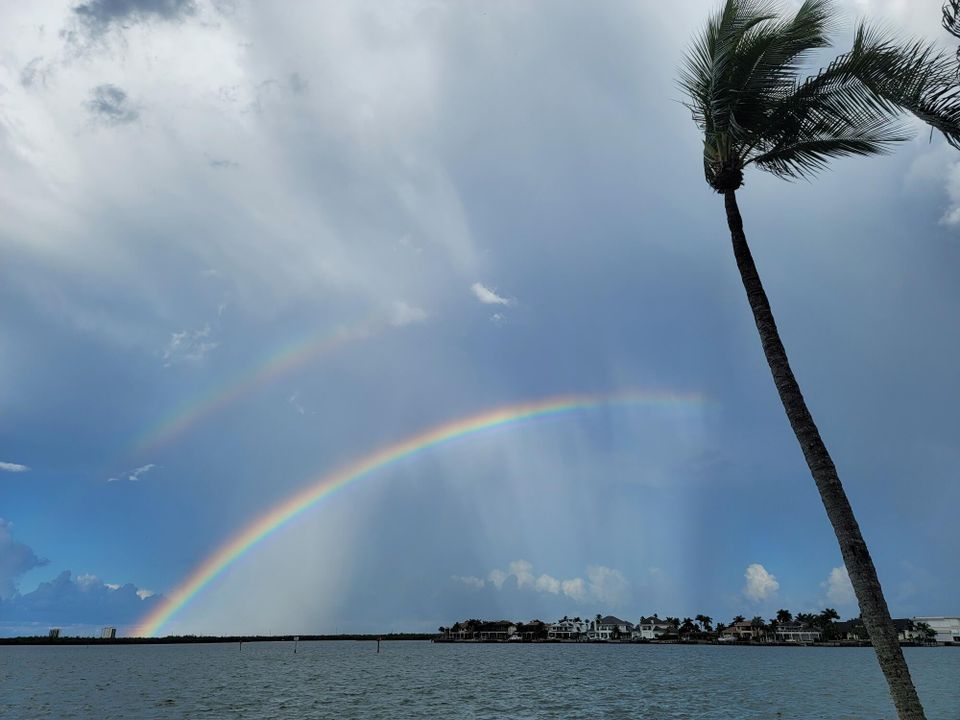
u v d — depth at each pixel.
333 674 98.19
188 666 130.88
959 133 12.66
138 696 62.38
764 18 15.20
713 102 15.47
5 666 138.38
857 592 12.35
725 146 15.59
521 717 45.03
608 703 54.38
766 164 16.25
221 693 65.56
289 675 96.50
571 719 44.06
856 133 15.06
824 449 13.32
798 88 15.27
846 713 47.00
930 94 12.99
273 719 44.34
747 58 15.24
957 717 42.91
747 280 15.07
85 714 48.25
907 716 11.34
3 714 48.50
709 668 112.19
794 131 15.68
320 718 44.66
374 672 103.25
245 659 167.50
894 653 11.73
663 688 69.38
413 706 52.31
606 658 161.50
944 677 86.00
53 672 112.31
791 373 14.06
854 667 115.62
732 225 15.65
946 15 12.40
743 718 44.34
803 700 56.69
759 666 119.75
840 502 12.85
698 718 44.41
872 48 13.89
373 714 46.97
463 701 56.22
